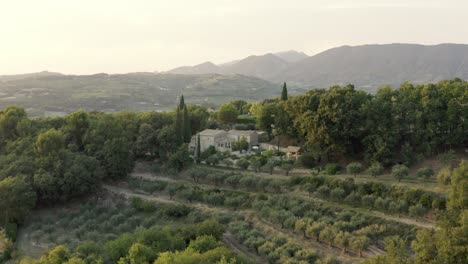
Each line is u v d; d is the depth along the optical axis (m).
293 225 72.19
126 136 121.19
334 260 58.16
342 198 80.75
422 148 93.25
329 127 98.44
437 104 92.44
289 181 91.62
